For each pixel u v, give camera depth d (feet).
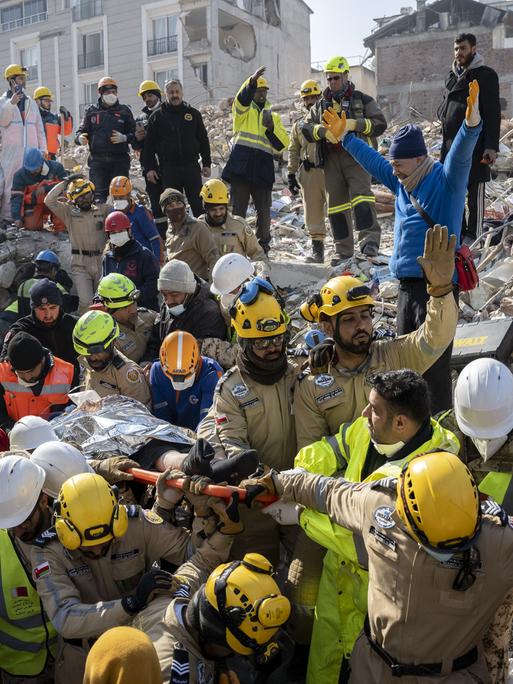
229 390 13.38
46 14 127.44
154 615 10.16
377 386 10.55
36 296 20.35
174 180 30.58
